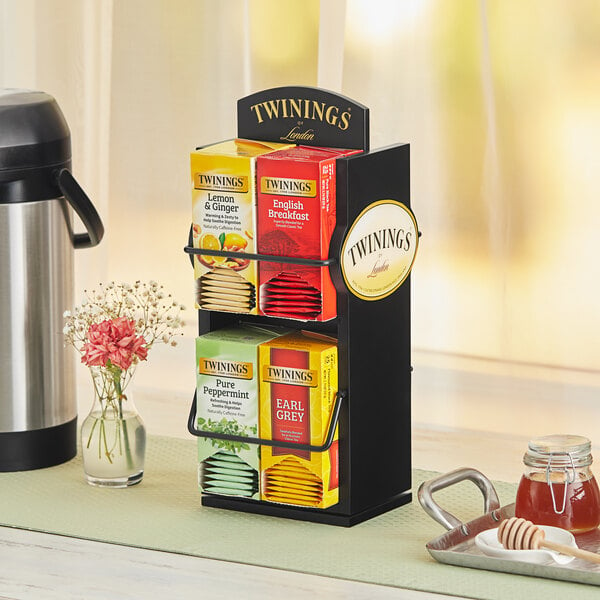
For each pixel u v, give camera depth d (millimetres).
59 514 2553
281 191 2389
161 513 2553
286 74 3762
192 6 3826
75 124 3982
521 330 3707
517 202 3672
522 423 3553
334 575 2238
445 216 3723
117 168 3982
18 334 2812
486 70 3625
